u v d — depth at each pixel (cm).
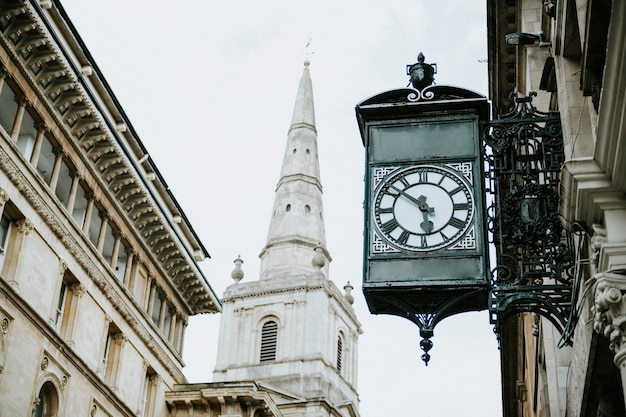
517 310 1355
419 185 1392
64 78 4091
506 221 1354
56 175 4228
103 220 4659
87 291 4444
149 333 5078
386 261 1338
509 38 1775
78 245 4353
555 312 1296
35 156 4062
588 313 1266
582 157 1284
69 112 4259
